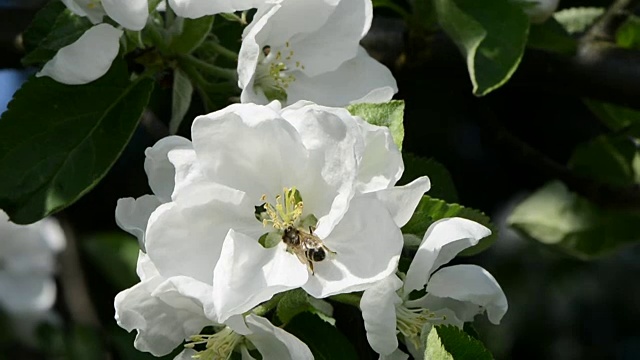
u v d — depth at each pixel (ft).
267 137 1.64
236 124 1.63
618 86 2.11
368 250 1.64
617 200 2.23
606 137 2.31
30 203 1.77
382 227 1.63
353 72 1.82
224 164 1.65
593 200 2.25
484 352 1.59
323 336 1.69
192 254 1.64
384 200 1.64
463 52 1.94
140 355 2.04
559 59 2.12
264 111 1.63
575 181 2.24
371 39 2.09
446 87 2.25
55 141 1.79
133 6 1.74
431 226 1.66
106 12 1.75
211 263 1.64
